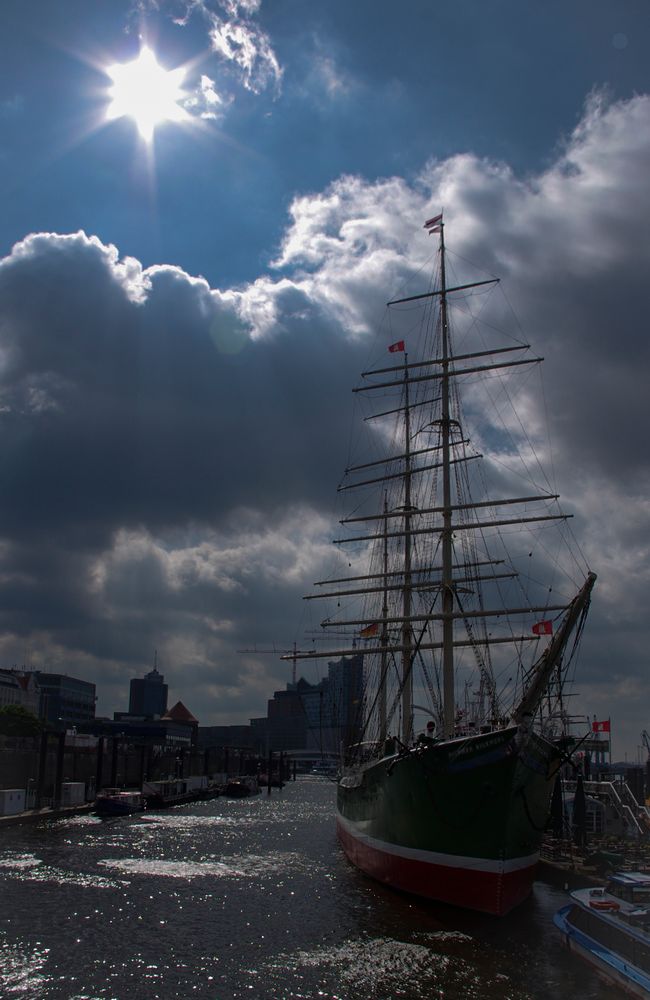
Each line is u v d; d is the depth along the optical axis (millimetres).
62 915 51656
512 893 47719
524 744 45875
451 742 48281
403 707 87562
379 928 47219
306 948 44281
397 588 91938
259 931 48062
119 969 40906
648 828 75000
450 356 81875
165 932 47875
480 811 47125
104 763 159625
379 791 58094
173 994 37344
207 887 61688
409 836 52500
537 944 43562
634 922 39312
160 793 140500
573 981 37844
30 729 156375
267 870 70250
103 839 88938
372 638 96812
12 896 56875
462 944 43938
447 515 78062
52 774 131500
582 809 66688
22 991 37750
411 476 100438
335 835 100562
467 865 47938
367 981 38594
